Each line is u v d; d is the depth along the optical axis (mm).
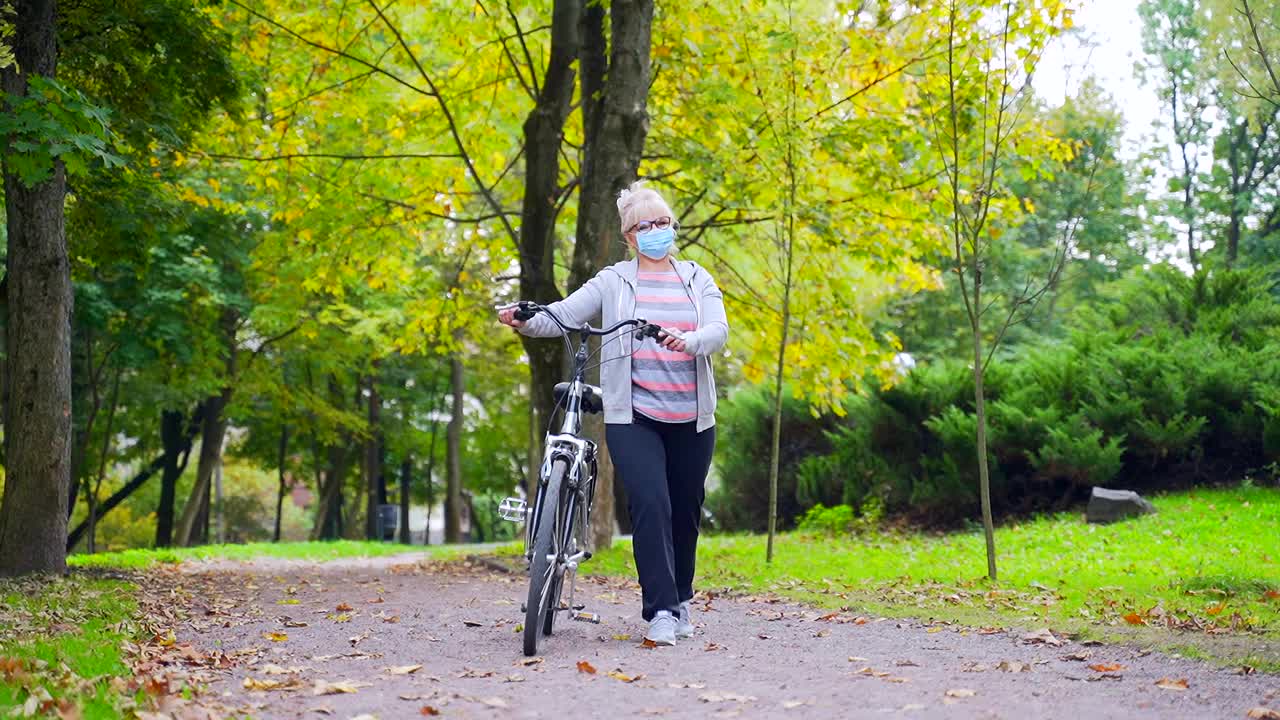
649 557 5297
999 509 14641
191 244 19688
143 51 11094
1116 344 15344
